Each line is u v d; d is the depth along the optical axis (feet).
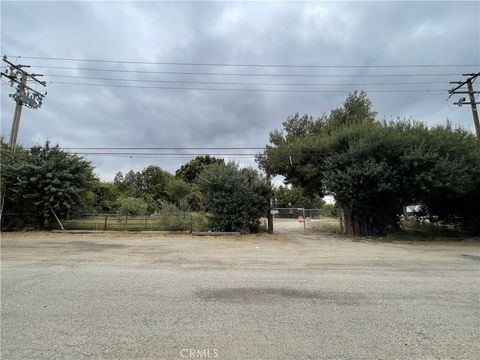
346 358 11.71
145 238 55.77
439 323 15.29
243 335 13.73
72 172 65.46
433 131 60.85
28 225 64.75
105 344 12.81
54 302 18.26
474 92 71.51
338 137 69.10
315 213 160.97
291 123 97.25
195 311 16.78
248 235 62.34
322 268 29.30
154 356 11.80
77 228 66.28
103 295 19.72
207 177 65.16
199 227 64.44
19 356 11.76
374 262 32.89
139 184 207.10
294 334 13.85
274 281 23.75
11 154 65.51
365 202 62.03
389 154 59.00
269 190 67.62
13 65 70.33
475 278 25.21
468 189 57.67
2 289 21.07
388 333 14.03
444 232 67.62
